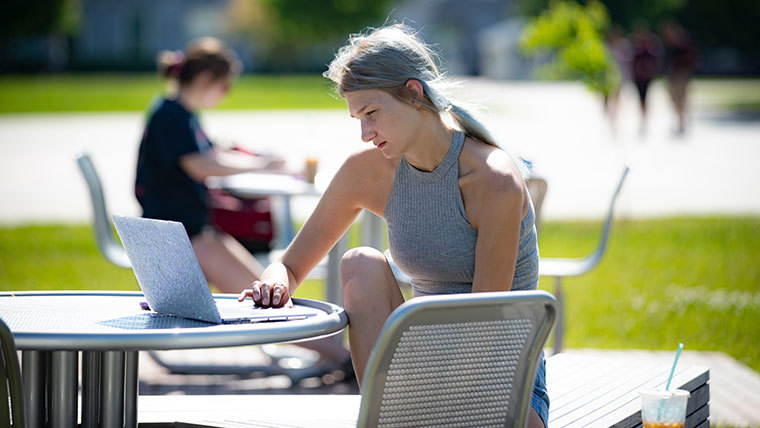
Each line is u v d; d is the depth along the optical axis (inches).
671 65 1651.1
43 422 187.8
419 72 191.8
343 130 1669.5
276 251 430.0
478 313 151.3
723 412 343.3
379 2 5157.5
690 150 1378.0
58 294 213.8
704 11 4456.2
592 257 362.0
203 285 171.3
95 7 5310.0
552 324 160.9
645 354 434.6
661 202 923.4
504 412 165.5
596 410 230.2
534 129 1743.4
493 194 193.0
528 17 4635.8
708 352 442.3
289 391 382.0
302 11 5132.9
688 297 549.6
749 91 3223.4
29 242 727.1
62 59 5002.5
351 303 197.3
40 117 2130.9
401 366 149.8
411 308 142.9
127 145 1471.5
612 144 1467.8
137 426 197.6
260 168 382.9
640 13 4424.2
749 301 541.0
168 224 173.2
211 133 1573.6
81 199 961.5
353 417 223.9
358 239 725.9
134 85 4082.2
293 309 195.0
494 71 4918.8
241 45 5383.9
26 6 4608.8
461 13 5511.8
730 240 727.7
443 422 158.6
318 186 395.5
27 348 154.7
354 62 190.1
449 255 201.0
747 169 1166.3
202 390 381.1
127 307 196.2
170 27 5408.5
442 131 197.9
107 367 187.9
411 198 202.4
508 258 193.8
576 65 877.8
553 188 1020.5
